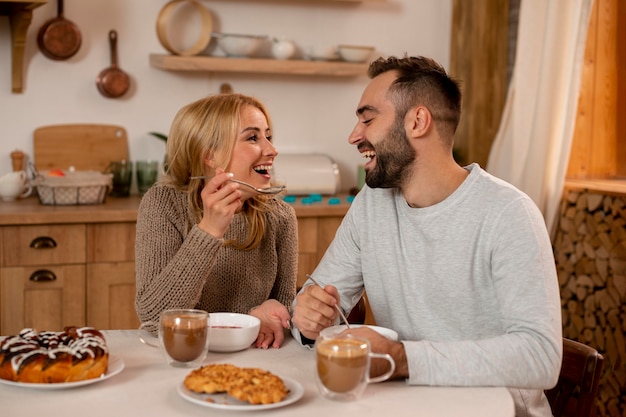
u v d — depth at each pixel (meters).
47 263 3.11
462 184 1.70
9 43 3.51
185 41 3.76
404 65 1.74
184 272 1.76
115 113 3.71
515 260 1.58
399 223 1.79
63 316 3.16
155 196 1.99
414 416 1.29
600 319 3.11
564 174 3.24
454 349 1.47
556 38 3.23
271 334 1.74
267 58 3.88
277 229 2.12
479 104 3.96
